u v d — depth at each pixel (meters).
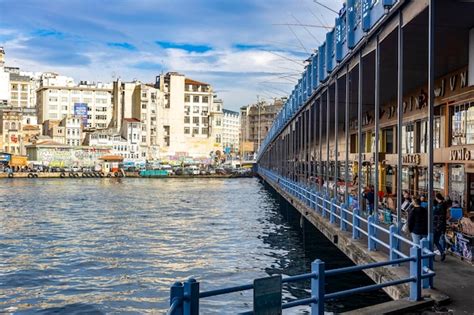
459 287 11.95
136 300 21.48
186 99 182.75
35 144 137.75
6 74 167.75
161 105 170.12
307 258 27.81
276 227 41.97
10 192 82.50
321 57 28.34
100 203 64.94
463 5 13.09
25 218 48.91
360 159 19.95
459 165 23.02
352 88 28.09
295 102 42.34
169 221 46.75
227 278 24.34
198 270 26.23
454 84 23.45
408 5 14.40
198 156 173.62
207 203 65.75
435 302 10.84
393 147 34.16
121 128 161.88
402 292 11.64
